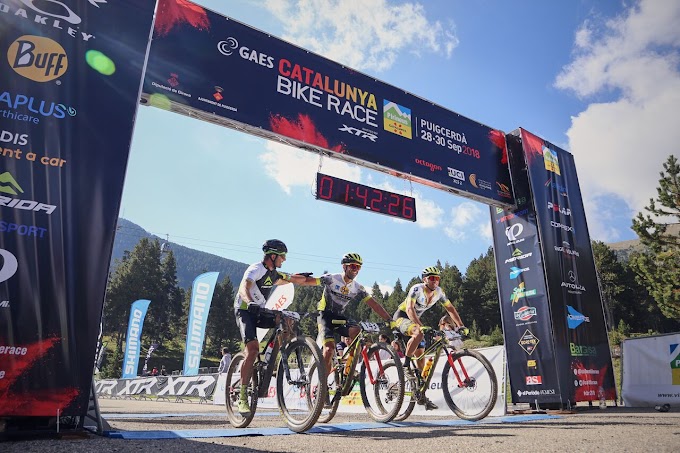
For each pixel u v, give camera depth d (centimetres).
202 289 1494
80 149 330
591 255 774
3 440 258
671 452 228
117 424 450
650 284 2333
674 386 663
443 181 682
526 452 234
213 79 505
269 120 534
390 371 446
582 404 783
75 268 309
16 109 313
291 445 265
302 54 587
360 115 620
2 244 289
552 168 776
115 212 332
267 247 398
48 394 282
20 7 329
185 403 1227
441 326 555
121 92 357
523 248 730
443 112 723
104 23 363
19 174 305
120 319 6969
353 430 365
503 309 738
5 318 280
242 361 404
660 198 2223
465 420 480
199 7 518
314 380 446
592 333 716
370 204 619
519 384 693
